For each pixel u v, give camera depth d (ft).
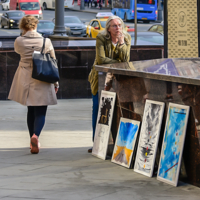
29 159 34.53
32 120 39.04
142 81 30.50
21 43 36.76
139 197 24.76
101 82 35.63
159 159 29.27
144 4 255.29
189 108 26.21
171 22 43.04
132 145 31.40
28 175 29.76
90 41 83.76
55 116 55.77
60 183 27.73
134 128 31.45
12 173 30.30
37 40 36.78
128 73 31.04
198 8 42.34
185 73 28.19
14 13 191.62
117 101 33.63
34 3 248.32
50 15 294.66
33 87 36.63
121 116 33.22
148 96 30.01
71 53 70.74
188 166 26.78
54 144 40.52
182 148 26.50
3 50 69.31
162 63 34.63
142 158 29.86
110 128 34.19
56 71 36.32
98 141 35.35
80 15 331.36
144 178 28.66
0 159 34.58
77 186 27.02
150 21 260.01
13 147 39.40
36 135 36.81
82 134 44.93
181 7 42.63
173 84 27.50
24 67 37.01
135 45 72.69
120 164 32.17
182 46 43.09
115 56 35.88
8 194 25.49
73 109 61.26
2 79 70.18
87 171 30.66
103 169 31.19
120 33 34.78
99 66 34.68
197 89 25.58
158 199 24.40
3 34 167.73
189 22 42.68
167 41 43.37
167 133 27.86
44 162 33.47
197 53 42.91
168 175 27.32
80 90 71.92
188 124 26.48
